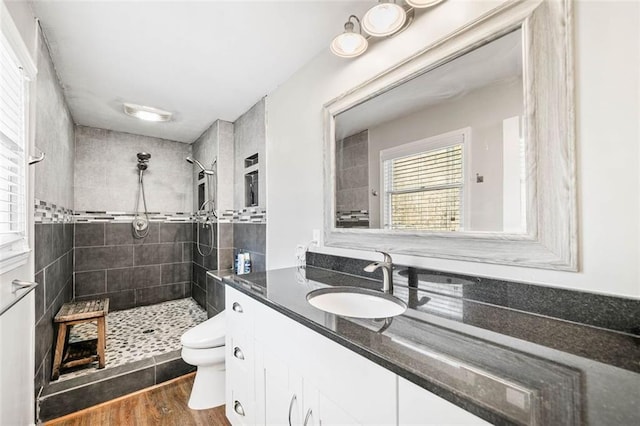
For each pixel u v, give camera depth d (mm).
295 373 977
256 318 1231
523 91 897
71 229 2904
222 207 2988
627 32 726
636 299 706
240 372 1375
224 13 1438
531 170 874
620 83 733
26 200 1329
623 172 728
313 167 1820
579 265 791
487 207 995
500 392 500
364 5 1390
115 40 1647
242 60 1867
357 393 728
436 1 1077
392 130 1343
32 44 1387
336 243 1608
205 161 3348
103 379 1792
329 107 1670
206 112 2770
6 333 1107
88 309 2057
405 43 1285
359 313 1215
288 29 1569
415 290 1189
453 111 1105
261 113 2449
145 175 3547
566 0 810
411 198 1260
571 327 777
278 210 2168
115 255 3336
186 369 2090
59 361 1823
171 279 3697
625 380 535
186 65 1923
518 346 679
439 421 547
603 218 755
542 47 857
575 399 476
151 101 2502
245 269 2564
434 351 659
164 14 1440
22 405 1295
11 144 1195
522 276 908
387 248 1346
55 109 1989
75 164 3094
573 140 796
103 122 3035
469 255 1039
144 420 1624
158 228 3617
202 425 1590
